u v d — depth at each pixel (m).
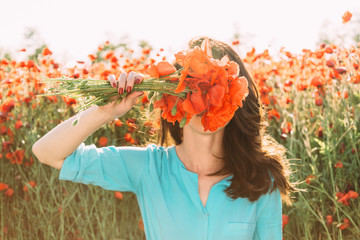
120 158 1.40
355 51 3.38
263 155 1.50
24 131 3.54
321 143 2.76
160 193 1.39
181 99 1.16
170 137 1.67
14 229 3.55
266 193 1.45
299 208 2.87
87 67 3.70
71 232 3.40
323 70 3.38
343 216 2.91
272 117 3.35
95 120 1.25
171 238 1.37
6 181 3.53
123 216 3.31
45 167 3.46
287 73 3.86
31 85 3.70
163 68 1.18
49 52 3.69
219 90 1.09
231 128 1.47
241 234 1.38
